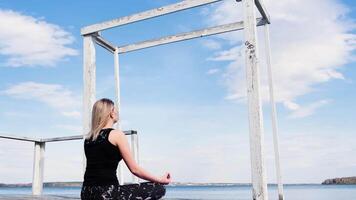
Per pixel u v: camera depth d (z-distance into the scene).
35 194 6.35
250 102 3.81
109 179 2.37
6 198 5.38
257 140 3.70
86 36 5.27
